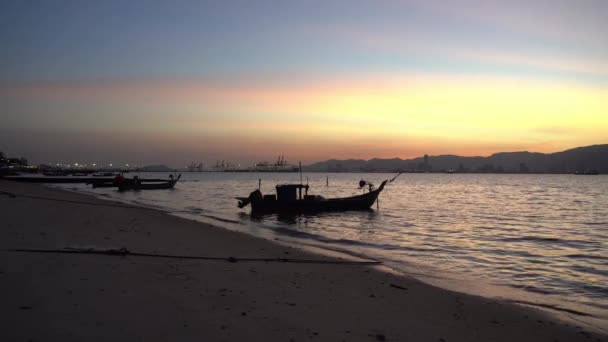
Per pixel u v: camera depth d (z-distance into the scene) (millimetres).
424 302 8789
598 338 7363
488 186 120375
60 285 7074
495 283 11977
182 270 9297
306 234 21797
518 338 7062
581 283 12156
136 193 58844
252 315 6566
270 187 93625
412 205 45531
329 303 7855
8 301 6078
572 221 30781
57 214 17766
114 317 5816
